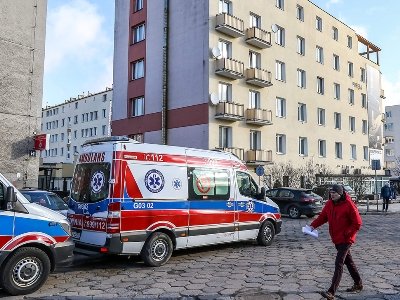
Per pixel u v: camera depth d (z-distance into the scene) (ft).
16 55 56.39
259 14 95.91
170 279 23.00
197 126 82.38
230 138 85.40
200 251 32.50
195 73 83.87
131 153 26.11
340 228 19.53
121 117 101.91
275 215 36.47
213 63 82.38
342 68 130.11
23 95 56.75
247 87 90.89
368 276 23.71
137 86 97.66
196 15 84.89
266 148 94.32
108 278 23.32
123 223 24.94
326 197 85.05
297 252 31.94
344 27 133.28
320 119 118.42
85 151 27.66
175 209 27.99
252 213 34.14
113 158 25.35
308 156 109.81
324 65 120.47
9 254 19.56
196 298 19.44
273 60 99.55
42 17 59.93
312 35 115.75
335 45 127.13
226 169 32.71
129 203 25.40
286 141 101.55
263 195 35.55
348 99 132.26
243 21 89.10
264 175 93.04
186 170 29.35
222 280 22.70
